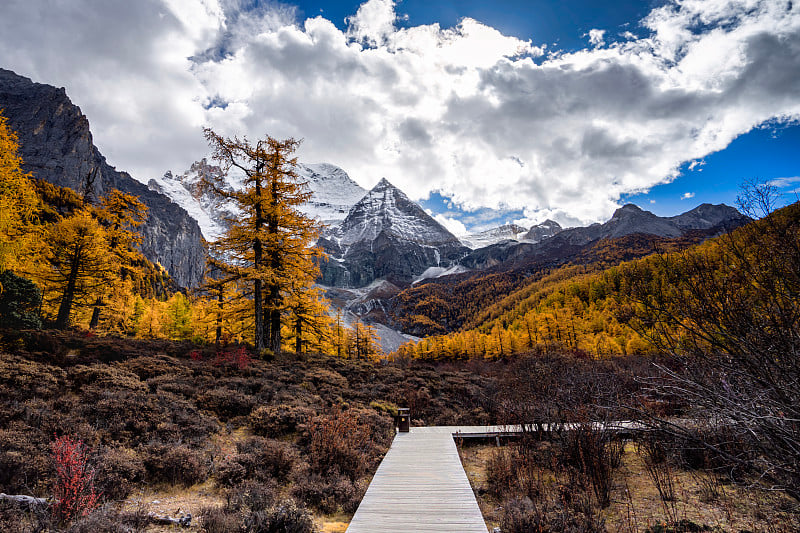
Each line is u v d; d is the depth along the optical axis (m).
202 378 12.89
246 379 13.41
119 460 6.32
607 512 5.88
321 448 8.27
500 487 7.06
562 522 5.14
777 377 3.10
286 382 14.33
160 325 39.59
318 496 6.58
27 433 6.57
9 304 18.89
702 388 3.36
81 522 4.33
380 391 16.25
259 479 6.92
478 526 5.05
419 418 14.04
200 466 7.00
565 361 15.00
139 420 8.27
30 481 5.31
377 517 5.36
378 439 10.13
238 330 21.95
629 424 8.26
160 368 13.03
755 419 3.09
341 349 48.34
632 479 7.23
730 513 5.47
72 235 21.75
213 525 4.98
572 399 8.77
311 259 21.06
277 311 20.38
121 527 4.52
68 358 12.84
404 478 7.18
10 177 15.49
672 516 5.49
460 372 23.61
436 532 4.86
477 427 12.42
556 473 7.31
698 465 7.52
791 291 2.99
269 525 5.05
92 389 9.34
